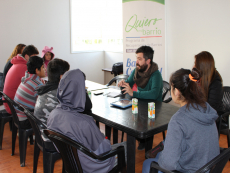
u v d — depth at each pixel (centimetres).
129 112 186
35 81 233
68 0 491
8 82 274
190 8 336
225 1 295
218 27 307
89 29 546
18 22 435
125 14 374
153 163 127
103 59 569
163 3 353
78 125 132
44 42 474
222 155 111
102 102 215
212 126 116
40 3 455
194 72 113
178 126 111
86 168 143
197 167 113
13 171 228
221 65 311
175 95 121
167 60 381
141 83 245
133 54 379
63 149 141
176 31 360
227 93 243
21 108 203
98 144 138
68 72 138
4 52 427
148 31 364
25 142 232
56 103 181
